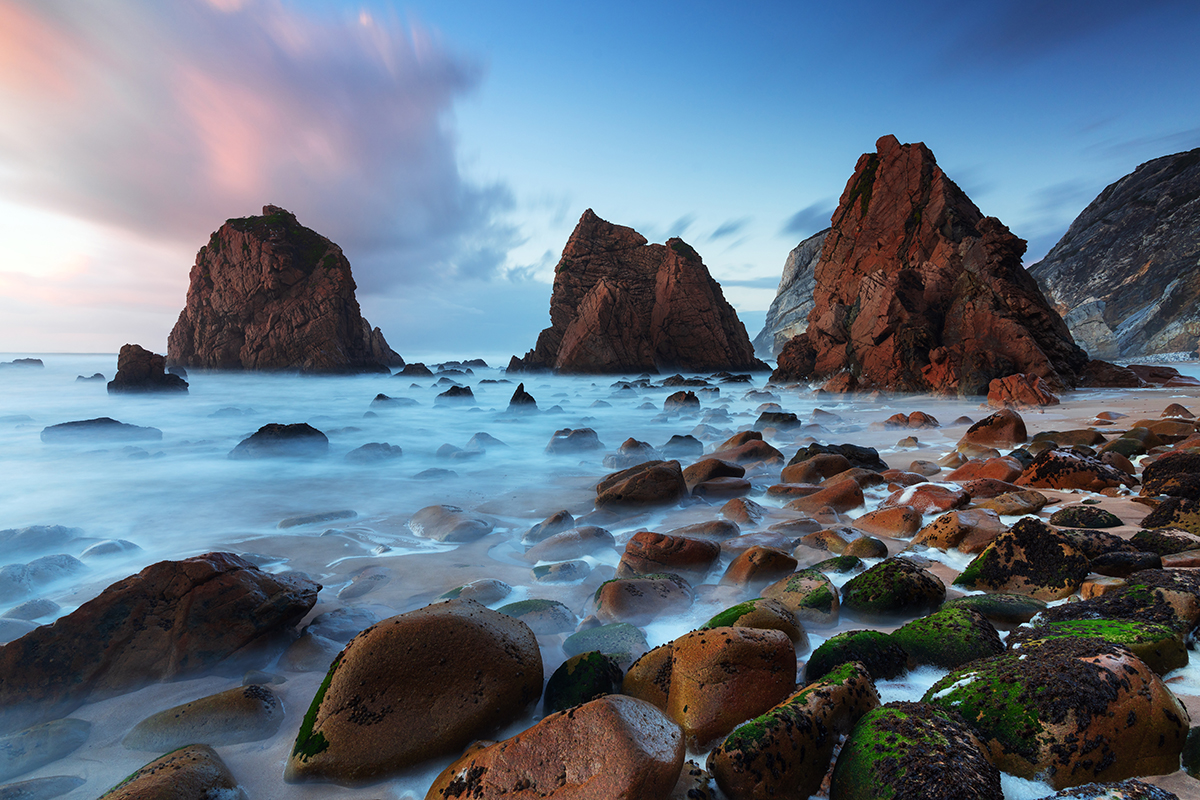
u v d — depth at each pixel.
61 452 12.58
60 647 3.46
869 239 32.91
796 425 14.77
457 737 2.79
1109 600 3.54
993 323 23.73
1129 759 2.32
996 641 3.37
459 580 5.06
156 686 3.48
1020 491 6.58
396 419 19.50
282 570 5.41
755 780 2.33
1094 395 21.56
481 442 12.45
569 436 12.23
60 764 2.83
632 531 6.43
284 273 47.59
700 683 2.87
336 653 3.77
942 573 4.91
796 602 4.15
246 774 2.70
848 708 2.66
